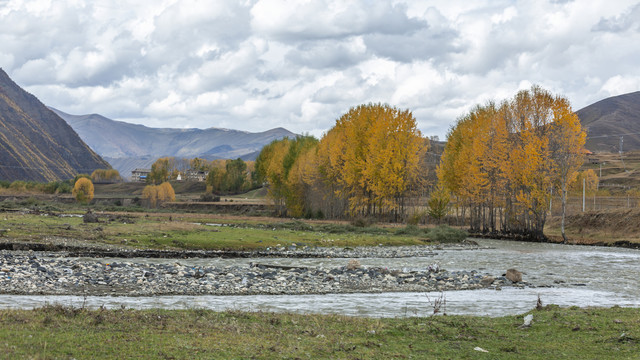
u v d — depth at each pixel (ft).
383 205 255.29
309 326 48.70
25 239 120.78
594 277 102.83
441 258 136.98
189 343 38.24
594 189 379.14
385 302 71.00
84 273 84.07
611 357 39.81
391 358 38.27
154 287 76.18
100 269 89.35
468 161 228.63
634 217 209.97
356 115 278.46
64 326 40.75
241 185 612.29
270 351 37.68
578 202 329.52
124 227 161.38
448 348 42.55
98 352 33.81
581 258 140.77
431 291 82.23
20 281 74.08
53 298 64.64
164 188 459.32
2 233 125.70
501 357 40.09
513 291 83.82
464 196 233.76
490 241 205.36
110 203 490.08
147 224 177.99
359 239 175.32
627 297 78.84
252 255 129.39
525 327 50.93
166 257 118.52
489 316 61.77
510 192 221.46
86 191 480.64
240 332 43.91
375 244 167.94
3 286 70.23
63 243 120.88
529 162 199.82
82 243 123.95
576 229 232.94
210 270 94.17
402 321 54.08
